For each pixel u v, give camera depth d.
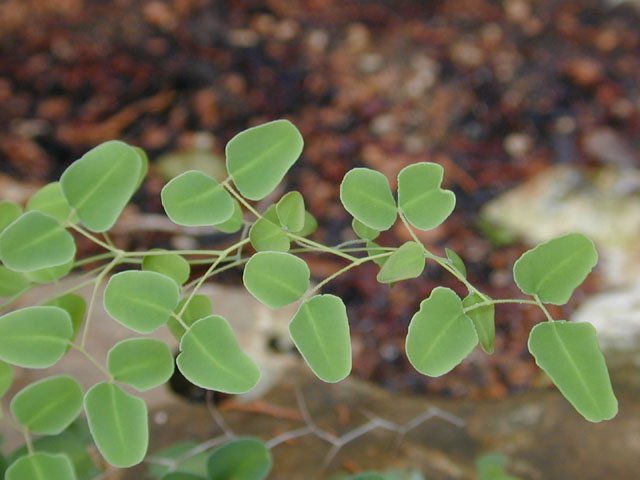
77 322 0.24
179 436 0.38
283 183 0.85
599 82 0.99
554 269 0.20
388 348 0.67
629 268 0.71
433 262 0.75
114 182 0.21
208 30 1.02
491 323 0.21
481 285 0.73
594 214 0.78
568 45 1.04
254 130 0.21
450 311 0.20
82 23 1.01
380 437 0.38
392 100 0.96
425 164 0.21
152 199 0.80
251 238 0.21
